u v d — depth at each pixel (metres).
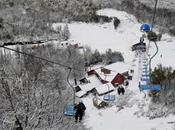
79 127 29.84
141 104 33.97
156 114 31.38
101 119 32.44
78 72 42.84
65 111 26.67
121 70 43.75
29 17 68.88
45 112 21.95
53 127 22.42
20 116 19.92
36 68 28.95
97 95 38.47
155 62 48.53
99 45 58.56
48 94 23.30
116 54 49.31
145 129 29.20
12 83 20.89
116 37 64.12
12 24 64.31
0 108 19.83
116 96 37.38
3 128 19.17
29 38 59.69
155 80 36.50
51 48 50.41
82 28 68.38
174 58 50.81
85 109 32.78
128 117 32.09
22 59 29.73
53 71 36.22
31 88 21.56
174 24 71.94
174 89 34.31
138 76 42.62
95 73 43.31
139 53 51.78
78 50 51.59
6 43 56.94
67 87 36.81
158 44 58.28
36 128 20.56
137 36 65.00
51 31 63.12
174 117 30.67
